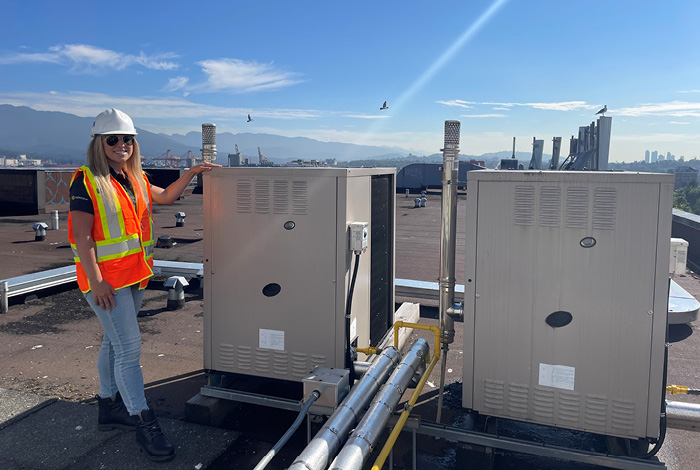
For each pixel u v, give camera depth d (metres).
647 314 3.09
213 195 4.10
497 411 3.43
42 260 10.88
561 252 3.20
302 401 3.39
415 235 15.75
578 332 3.22
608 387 3.20
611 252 3.12
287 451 3.59
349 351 3.89
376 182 4.78
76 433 3.64
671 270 3.31
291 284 3.96
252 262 4.04
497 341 3.38
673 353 5.67
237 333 4.15
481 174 3.29
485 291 3.37
